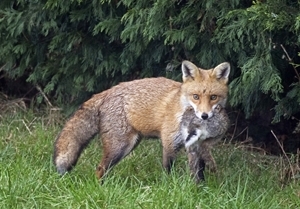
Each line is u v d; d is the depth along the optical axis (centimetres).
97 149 1137
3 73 1462
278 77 984
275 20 947
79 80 1255
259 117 1248
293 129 1230
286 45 1038
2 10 1243
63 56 1271
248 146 1198
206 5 1015
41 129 1223
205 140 958
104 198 866
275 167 1073
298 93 1023
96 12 1162
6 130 1230
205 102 938
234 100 1062
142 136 1005
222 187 923
